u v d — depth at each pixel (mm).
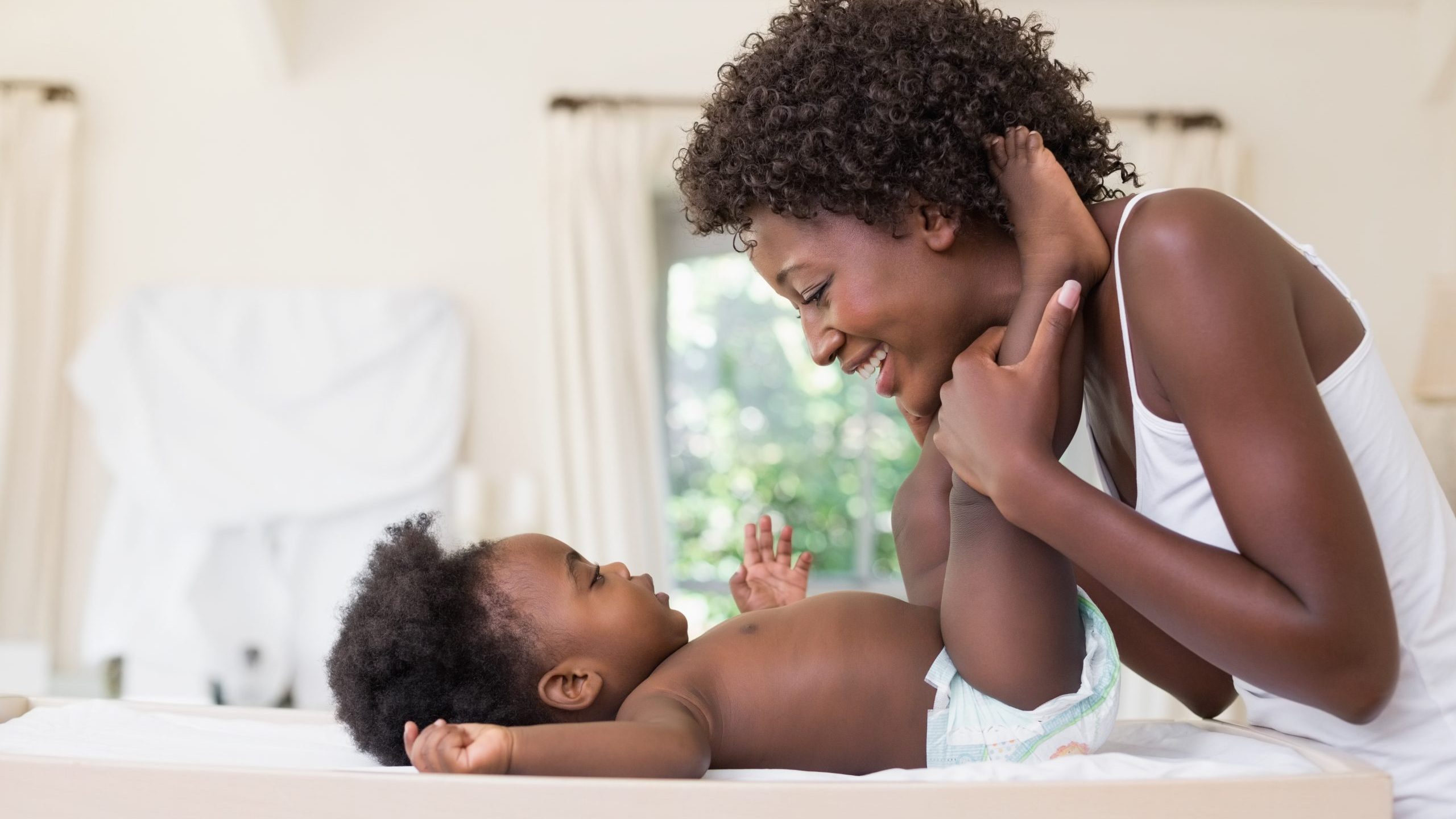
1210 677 1028
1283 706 896
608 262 4223
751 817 650
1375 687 700
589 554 4090
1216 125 4340
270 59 4172
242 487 3787
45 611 3947
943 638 924
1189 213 771
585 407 4164
